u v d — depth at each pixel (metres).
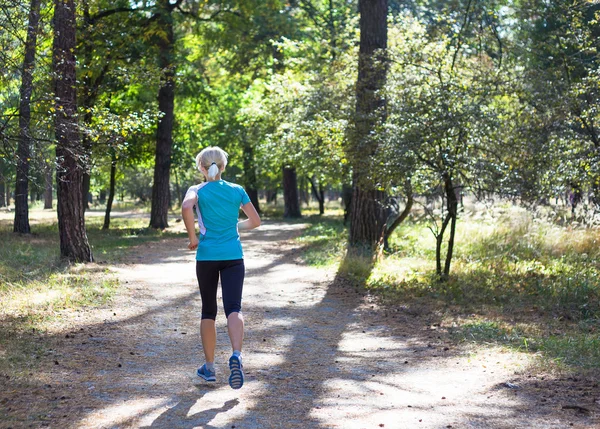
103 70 19.42
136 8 20.05
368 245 14.64
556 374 5.27
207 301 4.91
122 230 27.30
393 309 8.91
